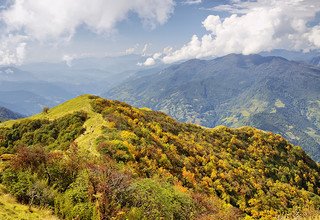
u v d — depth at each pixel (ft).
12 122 301.63
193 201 111.24
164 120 342.03
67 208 81.35
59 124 244.63
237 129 416.05
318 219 61.31
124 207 83.15
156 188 100.58
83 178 89.92
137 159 170.50
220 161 277.03
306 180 359.87
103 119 233.35
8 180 89.30
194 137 329.11
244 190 239.71
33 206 82.38
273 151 380.37
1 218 66.49
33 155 98.53
